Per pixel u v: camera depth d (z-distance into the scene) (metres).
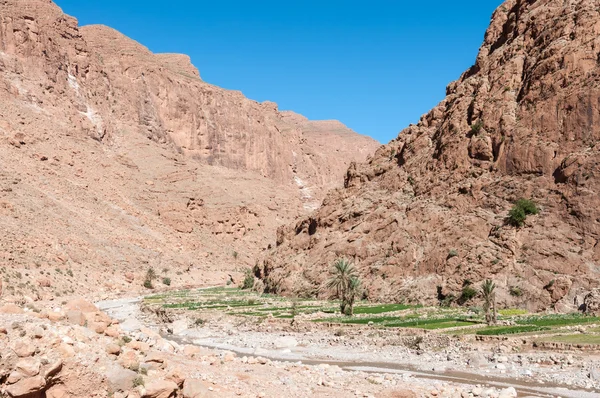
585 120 75.88
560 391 31.75
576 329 48.09
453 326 52.28
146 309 78.69
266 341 52.03
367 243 90.12
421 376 36.53
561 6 91.25
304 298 90.75
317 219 106.38
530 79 85.75
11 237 96.69
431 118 104.81
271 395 25.20
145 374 21.98
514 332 47.16
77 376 20.14
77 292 94.50
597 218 68.69
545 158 77.75
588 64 79.62
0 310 23.19
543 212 73.88
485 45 107.44
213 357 31.55
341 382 30.45
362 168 111.62
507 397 28.98
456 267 74.88
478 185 83.31
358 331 52.59
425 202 88.19
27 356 19.42
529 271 69.12
